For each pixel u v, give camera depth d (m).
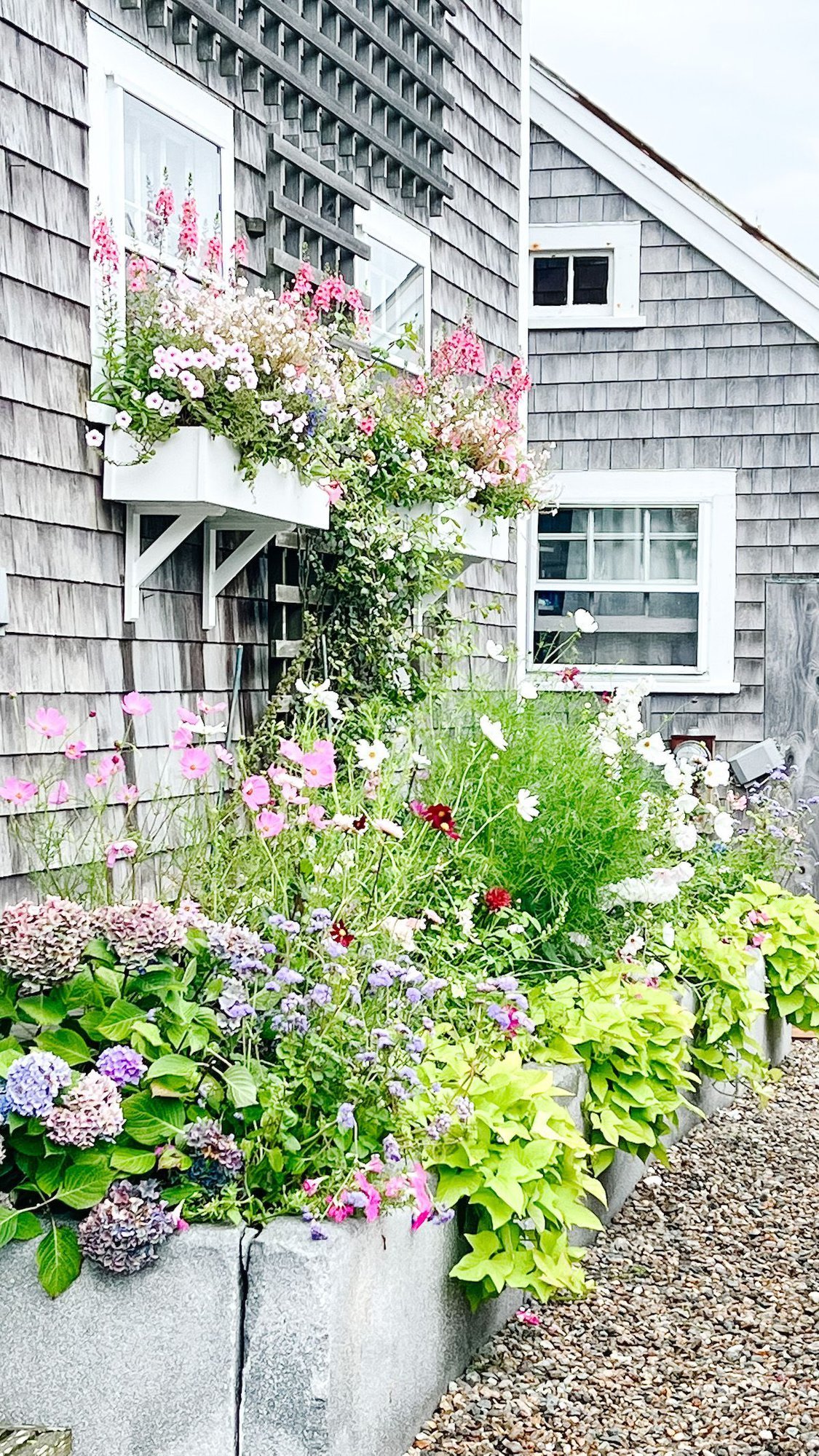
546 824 4.72
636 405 9.55
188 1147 2.81
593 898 4.84
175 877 4.08
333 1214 2.80
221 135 4.69
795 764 9.41
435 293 6.78
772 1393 3.40
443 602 6.53
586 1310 3.82
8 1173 2.85
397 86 6.09
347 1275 2.73
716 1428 3.22
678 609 9.59
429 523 5.69
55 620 3.81
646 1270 4.13
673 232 9.48
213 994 3.02
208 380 4.01
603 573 9.66
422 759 4.62
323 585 5.46
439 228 6.81
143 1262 2.68
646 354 9.53
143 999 3.01
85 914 2.95
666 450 9.52
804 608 9.41
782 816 8.32
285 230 5.13
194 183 4.63
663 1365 3.52
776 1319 3.83
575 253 9.62
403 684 5.64
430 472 5.75
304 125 5.25
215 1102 2.91
